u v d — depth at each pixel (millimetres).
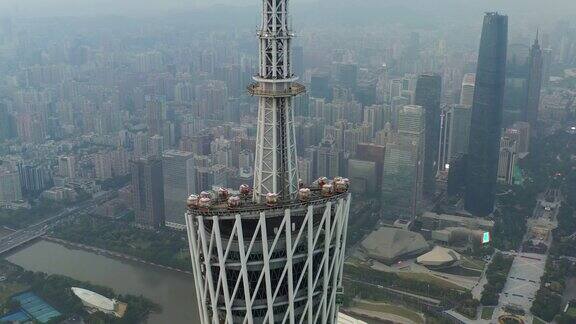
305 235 138375
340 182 145125
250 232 135250
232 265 134375
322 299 143500
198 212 133750
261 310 139125
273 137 140750
